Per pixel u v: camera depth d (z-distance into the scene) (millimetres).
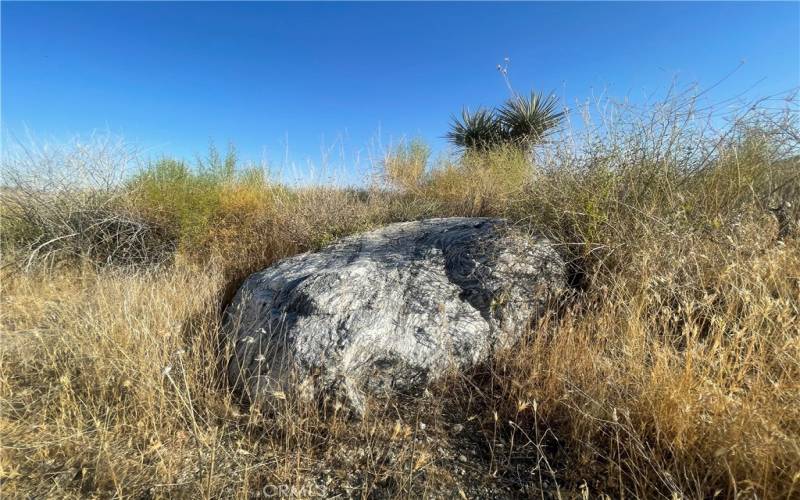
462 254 2908
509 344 2430
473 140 8656
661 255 2396
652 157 2973
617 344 2082
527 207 3400
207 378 2244
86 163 4672
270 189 5691
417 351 2240
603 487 1543
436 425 1967
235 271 4016
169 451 1819
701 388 1572
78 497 1584
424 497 1532
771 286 2098
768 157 3096
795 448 1272
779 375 1654
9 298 3393
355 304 2396
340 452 1828
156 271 4062
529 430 1900
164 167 5113
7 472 1617
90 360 2309
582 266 2807
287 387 2049
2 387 2203
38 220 4508
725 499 1399
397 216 4914
